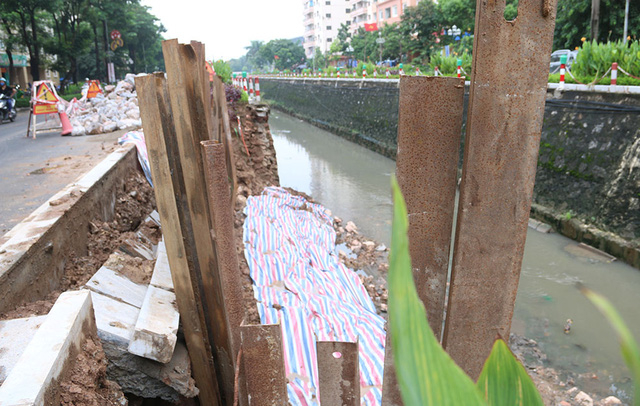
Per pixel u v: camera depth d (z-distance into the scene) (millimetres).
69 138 10336
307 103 35719
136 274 3912
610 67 10586
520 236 1883
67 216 4125
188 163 3188
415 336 323
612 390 5270
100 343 2646
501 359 525
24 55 39688
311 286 6297
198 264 3379
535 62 1723
